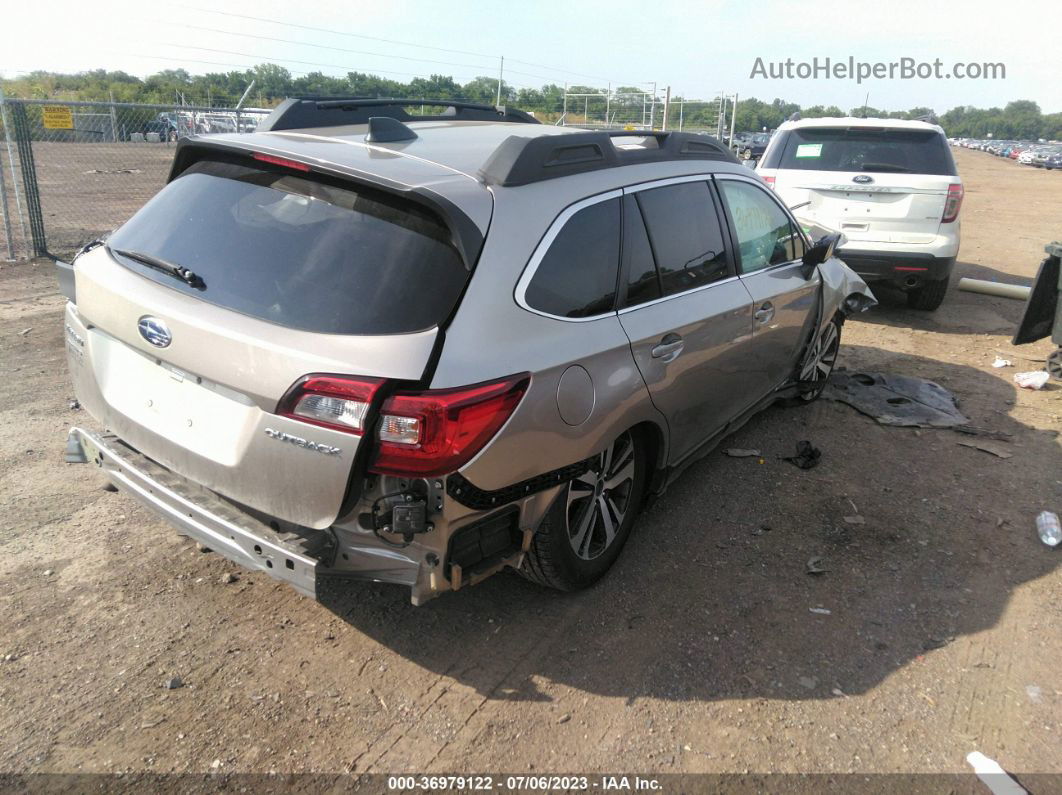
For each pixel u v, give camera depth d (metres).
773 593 3.55
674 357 3.45
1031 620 3.43
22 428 4.80
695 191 3.87
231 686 2.85
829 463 4.85
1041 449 5.11
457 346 2.46
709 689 2.95
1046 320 6.55
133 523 3.84
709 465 4.78
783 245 4.75
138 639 3.05
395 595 3.40
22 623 3.10
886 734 2.78
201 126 15.98
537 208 2.84
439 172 2.77
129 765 2.49
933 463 4.88
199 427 2.65
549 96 31.23
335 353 2.36
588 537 3.31
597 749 2.66
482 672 2.98
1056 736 2.80
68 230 12.05
